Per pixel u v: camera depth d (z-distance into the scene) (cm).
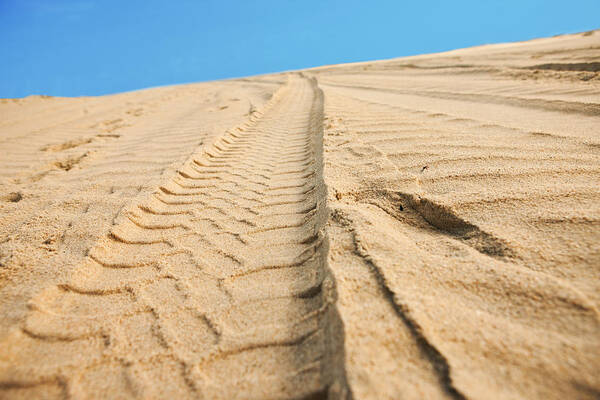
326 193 46
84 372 28
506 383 22
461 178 45
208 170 66
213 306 34
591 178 40
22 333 31
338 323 28
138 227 46
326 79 271
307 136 84
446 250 35
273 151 76
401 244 35
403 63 295
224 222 47
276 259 39
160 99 221
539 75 137
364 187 47
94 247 41
